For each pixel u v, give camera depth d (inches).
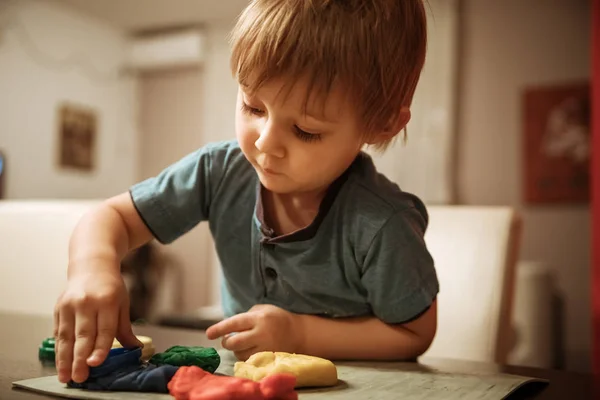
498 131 119.8
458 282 40.6
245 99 22.6
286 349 24.8
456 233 42.1
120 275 22.9
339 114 22.0
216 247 31.0
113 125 147.7
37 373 20.9
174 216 29.9
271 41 21.3
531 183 117.0
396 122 24.9
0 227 51.3
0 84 118.3
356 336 26.3
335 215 27.3
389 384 20.2
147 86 153.8
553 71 116.2
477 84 121.6
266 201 28.8
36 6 126.5
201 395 15.4
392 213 26.5
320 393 18.6
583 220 113.0
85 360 18.4
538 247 116.1
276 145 22.1
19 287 49.6
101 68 144.1
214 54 143.4
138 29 149.9
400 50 23.7
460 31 122.9
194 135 148.3
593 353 67.6
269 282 29.0
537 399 19.4
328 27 21.6
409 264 26.2
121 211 29.0
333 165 23.4
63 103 133.5
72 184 136.1
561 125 115.0
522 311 92.7
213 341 30.2
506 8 119.7
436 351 39.8
